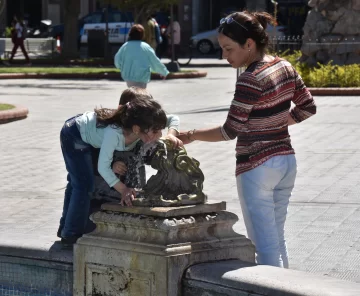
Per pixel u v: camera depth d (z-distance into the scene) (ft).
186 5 155.84
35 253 18.33
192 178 16.25
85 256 16.48
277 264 17.25
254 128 16.97
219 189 32.01
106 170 16.74
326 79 66.39
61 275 18.02
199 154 40.04
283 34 125.39
